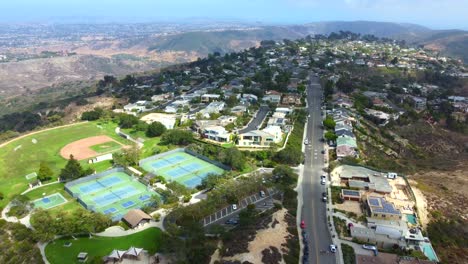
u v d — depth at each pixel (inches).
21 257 3887.8
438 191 5639.8
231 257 3703.3
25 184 5797.2
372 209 4670.3
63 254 3949.3
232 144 7239.2
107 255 3895.2
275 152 6501.0
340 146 6796.3
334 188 5467.5
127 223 4478.3
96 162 6638.8
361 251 4010.8
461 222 4776.1
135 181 5851.4
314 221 4594.0
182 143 7465.6
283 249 3887.8
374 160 6766.7
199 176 5999.0
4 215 4830.2
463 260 4037.9
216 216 4660.4
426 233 4453.7
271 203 4982.8
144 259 3818.9
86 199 5255.9
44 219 4340.6
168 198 5017.2
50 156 6998.0
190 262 3668.8
